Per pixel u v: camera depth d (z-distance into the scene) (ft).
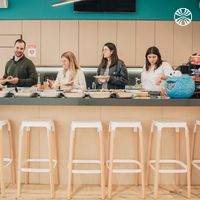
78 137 12.82
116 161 12.29
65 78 16.39
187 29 21.76
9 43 21.85
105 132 12.77
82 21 21.80
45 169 11.94
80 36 21.83
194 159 12.89
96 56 21.89
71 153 11.65
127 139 12.80
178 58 21.86
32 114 12.80
